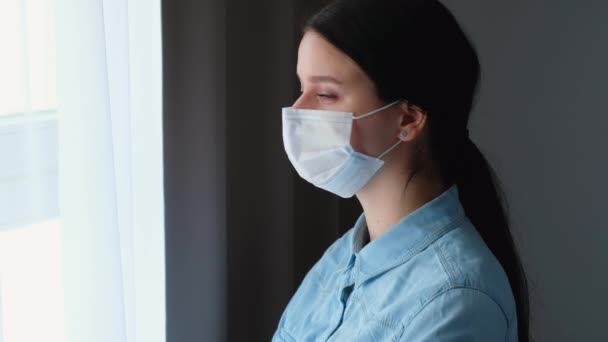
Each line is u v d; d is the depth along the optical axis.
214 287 1.72
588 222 2.22
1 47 1.22
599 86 2.14
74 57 1.27
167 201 1.59
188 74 1.58
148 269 1.55
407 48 0.99
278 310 1.96
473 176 1.11
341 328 1.06
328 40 1.01
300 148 1.07
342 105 1.04
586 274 2.25
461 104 1.06
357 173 1.07
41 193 1.29
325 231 2.15
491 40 2.24
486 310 0.92
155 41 1.49
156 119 1.51
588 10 2.11
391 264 1.04
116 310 1.35
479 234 1.08
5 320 1.27
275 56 1.84
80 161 1.29
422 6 1.01
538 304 2.30
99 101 1.29
